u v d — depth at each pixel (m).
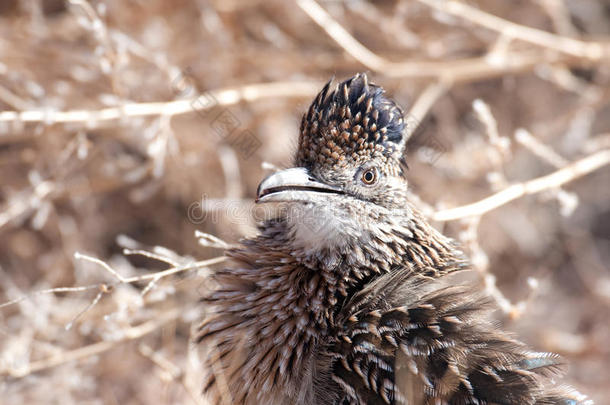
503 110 14.44
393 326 6.92
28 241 12.32
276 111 12.12
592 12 15.58
